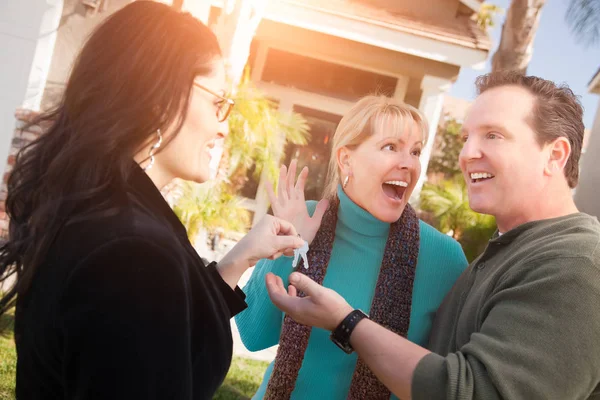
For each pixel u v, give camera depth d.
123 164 1.01
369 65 9.05
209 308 1.07
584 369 1.06
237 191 9.09
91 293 0.88
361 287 1.79
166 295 0.92
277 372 1.66
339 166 1.80
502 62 8.15
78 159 0.99
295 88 9.20
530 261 1.19
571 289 1.10
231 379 4.39
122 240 0.91
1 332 2.87
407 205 1.87
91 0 6.33
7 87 5.86
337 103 9.18
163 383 0.89
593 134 8.14
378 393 1.61
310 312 1.31
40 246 0.98
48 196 1.00
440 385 1.10
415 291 1.75
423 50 8.22
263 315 1.88
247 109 6.32
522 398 1.05
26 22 5.93
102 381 0.86
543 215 1.40
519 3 7.91
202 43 1.10
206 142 1.17
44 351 0.95
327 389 1.69
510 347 1.08
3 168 5.61
